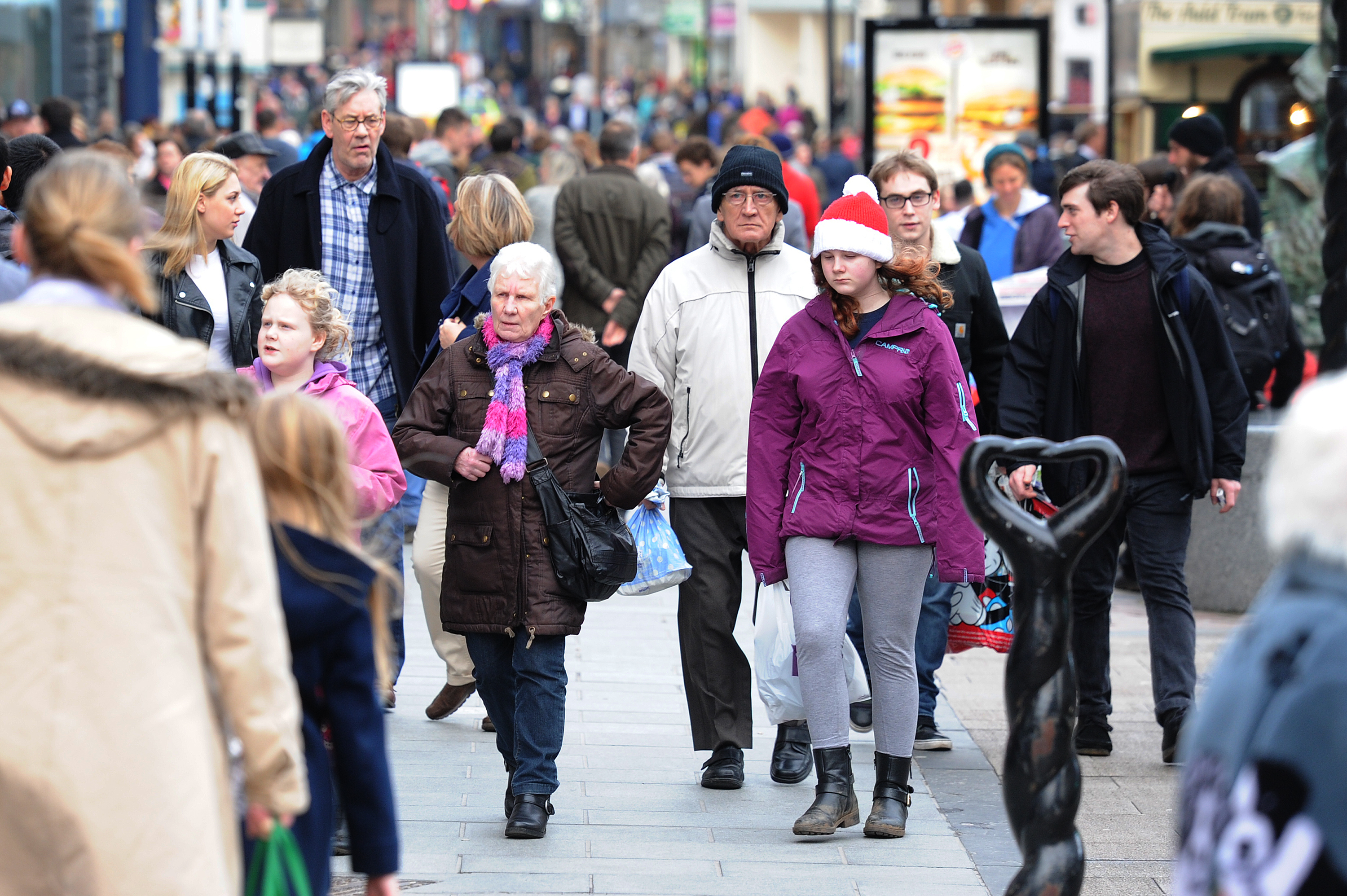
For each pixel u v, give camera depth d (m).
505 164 50.72
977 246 37.31
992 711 26.73
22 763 10.73
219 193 22.91
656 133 66.00
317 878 12.27
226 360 23.25
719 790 22.16
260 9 108.50
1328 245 26.73
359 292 26.44
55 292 11.37
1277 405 35.06
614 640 30.94
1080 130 62.50
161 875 10.77
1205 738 7.84
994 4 147.88
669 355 22.48
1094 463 23.42
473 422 20.00
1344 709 7.27
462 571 19.92
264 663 11.24
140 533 10.97
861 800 22.03
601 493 20.19
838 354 20.02
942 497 19.80
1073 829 13.45
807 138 120.69
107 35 108.56
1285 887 7.26
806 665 20.00
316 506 12.27
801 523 19.98
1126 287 23.14
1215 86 72.44
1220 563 33.81
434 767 22.88
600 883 18.38
